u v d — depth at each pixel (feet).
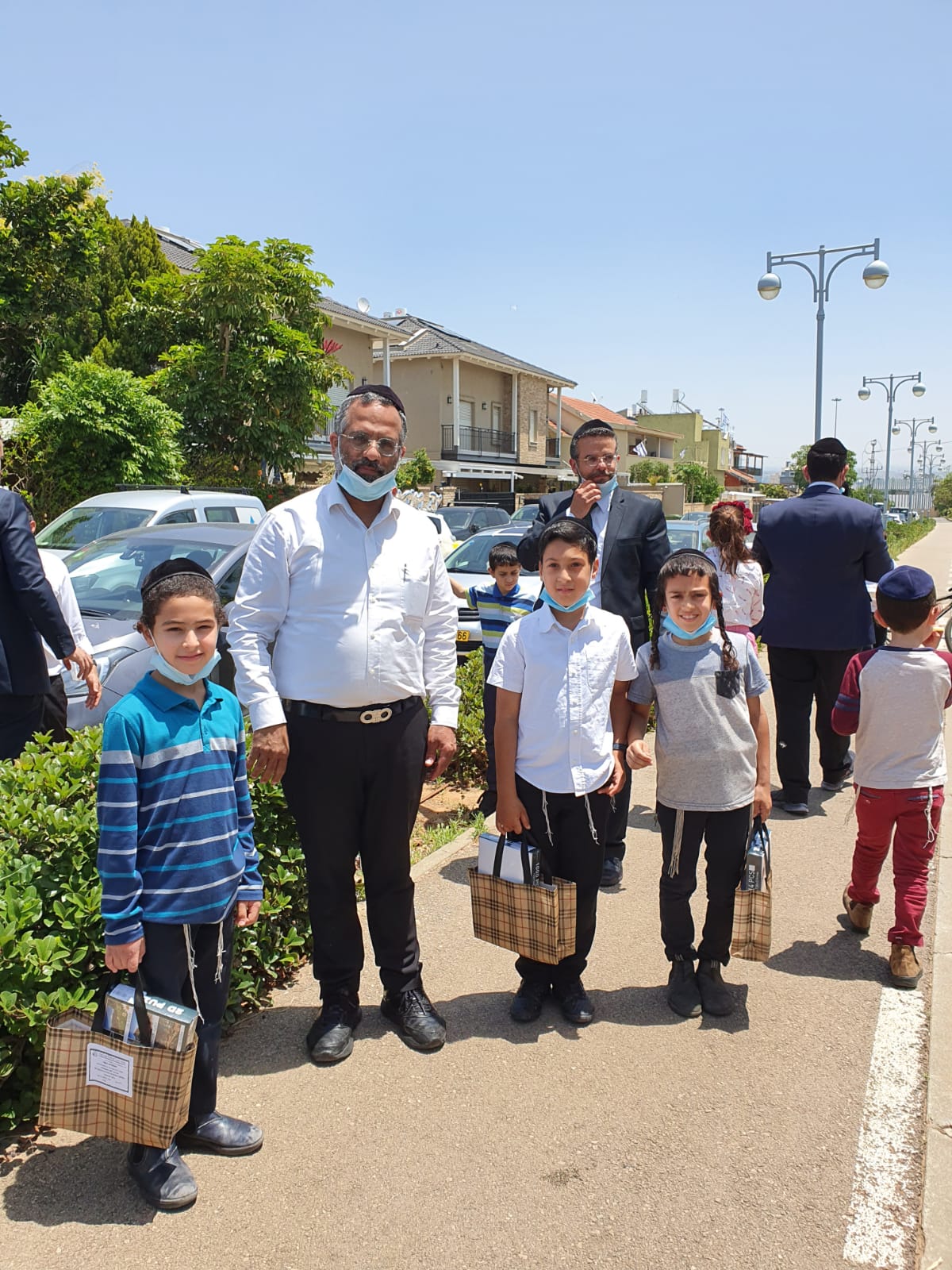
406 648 10.16
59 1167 8.63
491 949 13.04
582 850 10.96
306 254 55.31
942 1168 8.68
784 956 12.75
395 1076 10.03
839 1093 9.77
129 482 41.09
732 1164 8.69
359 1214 8.04
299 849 12.37
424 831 17.81
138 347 53.88
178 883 8.21
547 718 10.71
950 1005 11.52
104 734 8.04
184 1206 8.07
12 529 13.23
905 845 12.10
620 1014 11.30
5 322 48.42
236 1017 11.20
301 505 10.01
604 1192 8.32
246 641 9.84
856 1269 7.50
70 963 9.07
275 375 52.13
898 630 12.19
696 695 10.94
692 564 10.80
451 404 107.14
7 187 47.03
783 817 18.43
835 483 18.40
